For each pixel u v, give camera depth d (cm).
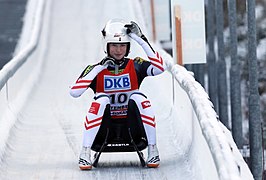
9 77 4172
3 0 12325
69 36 9781
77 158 3238
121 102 2919
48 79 6725
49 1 11819
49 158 3241
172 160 3102
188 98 3331
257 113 4109
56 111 4728
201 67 6253
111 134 2944
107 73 2909
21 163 3139
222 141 2131
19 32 10594
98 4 11644
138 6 11056
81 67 7612
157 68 2906
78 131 3922
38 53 7844
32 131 3922
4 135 3484
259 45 9800
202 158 2661
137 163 3086
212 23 6306
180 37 4525
